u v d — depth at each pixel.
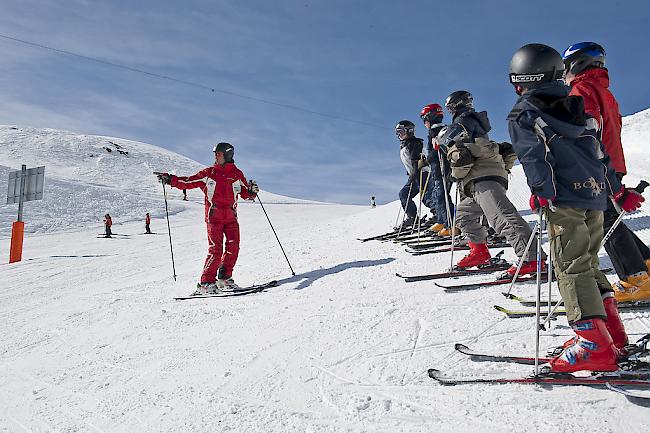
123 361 4.26
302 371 3.36
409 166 8.24
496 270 4.88
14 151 74.25
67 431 3.10
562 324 3.32
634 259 3.38
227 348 4.09
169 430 2.88
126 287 8.09
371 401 2.79
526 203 9.35
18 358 4.86
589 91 3.39
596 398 2.39
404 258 6.38
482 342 3.30
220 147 6.81
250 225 27.27
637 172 9.20
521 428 2.29
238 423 2.81
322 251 8.24
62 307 7.12
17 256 16.42
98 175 69.00
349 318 4.19
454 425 2.41
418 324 3.78
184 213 40.50
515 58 2.69
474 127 4.64
